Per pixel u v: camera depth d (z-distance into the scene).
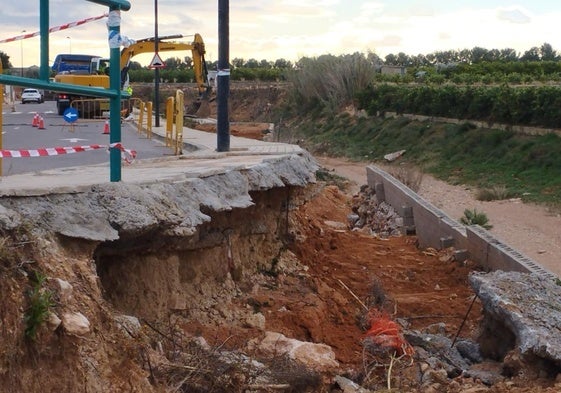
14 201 5.78
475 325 10.63
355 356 8.77
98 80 29.62
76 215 6.12
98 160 16.03
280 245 11.73
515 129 39.03
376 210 21.77
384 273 13.21
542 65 66.88
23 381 4.77
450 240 15.38
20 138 22.33
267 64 107.56
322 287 10.86
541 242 21.89
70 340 5.05
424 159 40.88
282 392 6.68
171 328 7.23
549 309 8.72
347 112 57.81
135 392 5.46
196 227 7.65
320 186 21.53
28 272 5.17
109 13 7.50
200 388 6.20
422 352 9.29
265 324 8.64
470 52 111.75
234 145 19.73
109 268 7.19
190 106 62.72
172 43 39.78
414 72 74.31
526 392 7.33
